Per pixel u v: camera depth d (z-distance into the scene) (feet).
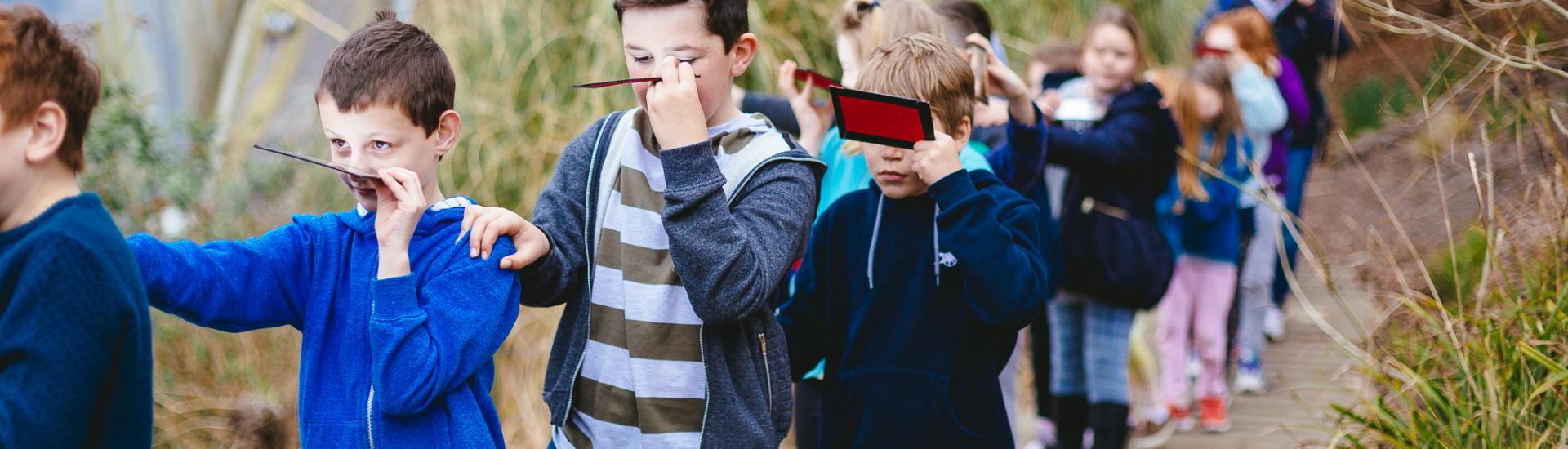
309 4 17.07
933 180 7.76
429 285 6.12
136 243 5.81
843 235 8.41
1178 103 13.79
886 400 8.00
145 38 16.31
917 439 7.94
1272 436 14.14
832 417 8.39
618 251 6.84
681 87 6.20
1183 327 14.64
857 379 8.14
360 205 6.40
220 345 13.82
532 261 6.51
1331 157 24.53
